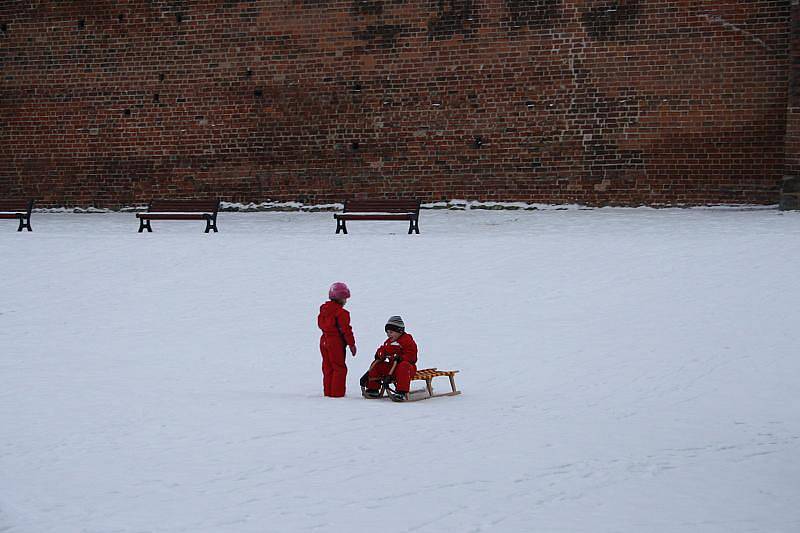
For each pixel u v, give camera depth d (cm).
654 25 2611
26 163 3067
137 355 1345
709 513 676
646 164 2638
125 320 1562
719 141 2580
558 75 2683
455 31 2750
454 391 1116
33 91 3045
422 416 988
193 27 2919
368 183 2836
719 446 884
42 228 2488
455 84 2759
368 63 2812
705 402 1087
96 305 1658
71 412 989
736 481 765
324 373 1110
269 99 2886
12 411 994
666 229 2156
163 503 682
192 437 879
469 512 668
